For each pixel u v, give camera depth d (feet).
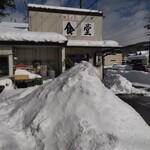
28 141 12.64
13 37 43.52
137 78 65.41
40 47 50.70
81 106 14.10
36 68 49.73
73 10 57.21
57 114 13.98
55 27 55.83
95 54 58.18
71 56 56.44
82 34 58.39
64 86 16.20
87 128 12.03
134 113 15.21
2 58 43.16
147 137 12.44
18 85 40.93
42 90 17.60
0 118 16.37
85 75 17.16
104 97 15.25
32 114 15.03
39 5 54.75
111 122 12.91
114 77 48.06
